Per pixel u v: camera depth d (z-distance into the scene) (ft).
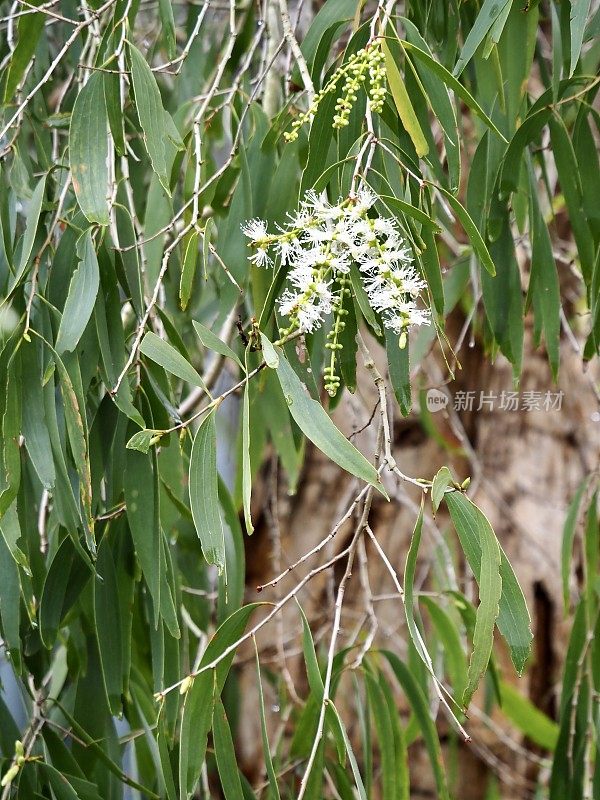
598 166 4.40
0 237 4.26
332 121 4.01
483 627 3.60
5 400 4.07
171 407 4.21
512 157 4.28
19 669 4.23
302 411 3.70
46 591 4.25
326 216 3.74
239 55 5.32
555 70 4.29
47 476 4.04
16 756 4.26
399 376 3.95
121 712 4.28
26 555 4.22
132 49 4.03
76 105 4.04
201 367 5.98
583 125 4.38
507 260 4.42
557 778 4.84
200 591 5.23
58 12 4.98
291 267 3.92
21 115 4.23
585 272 4.46
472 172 4.40
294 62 4.68
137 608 4.68
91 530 4.01
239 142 4.45
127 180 4.63
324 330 4.49
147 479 4.15
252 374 3.76
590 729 4.90
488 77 4.41
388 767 4.66
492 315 4.43
